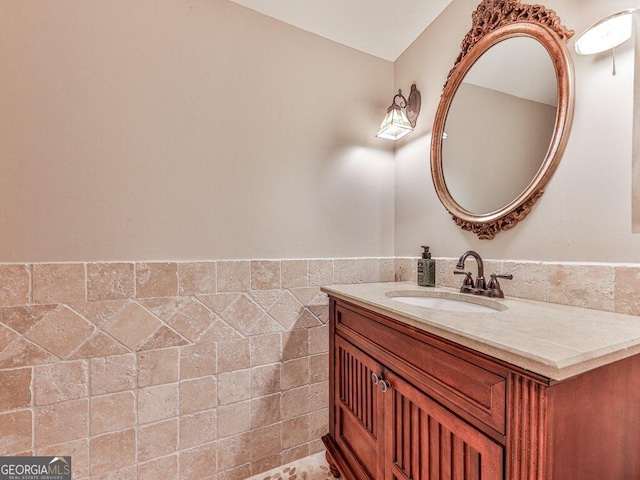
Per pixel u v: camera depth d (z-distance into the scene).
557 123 0.94
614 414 0.61
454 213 1.31
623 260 0.80
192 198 1.25
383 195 1.70
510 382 0.56
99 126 1.10
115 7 1.13
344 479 1.17
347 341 1.21
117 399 1.11
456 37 1.34
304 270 1.47
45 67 1.03
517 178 1.07
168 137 1.21
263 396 1.37
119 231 1.13
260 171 1.38
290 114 1.45
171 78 1.21
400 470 0.88
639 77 0.77
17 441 0.99
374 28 1.50
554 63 0.95
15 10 0.99
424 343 0.78
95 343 1.08
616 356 0.56
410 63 1.62
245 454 1.33
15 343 0.99
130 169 1.15
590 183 0.87
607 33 0.80
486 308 1.03
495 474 0.58
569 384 0.53
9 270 0.98
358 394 1.13
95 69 1.09
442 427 0.73
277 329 1.40
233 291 1.32
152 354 1.17
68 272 1.05
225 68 1.31
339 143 1.58
